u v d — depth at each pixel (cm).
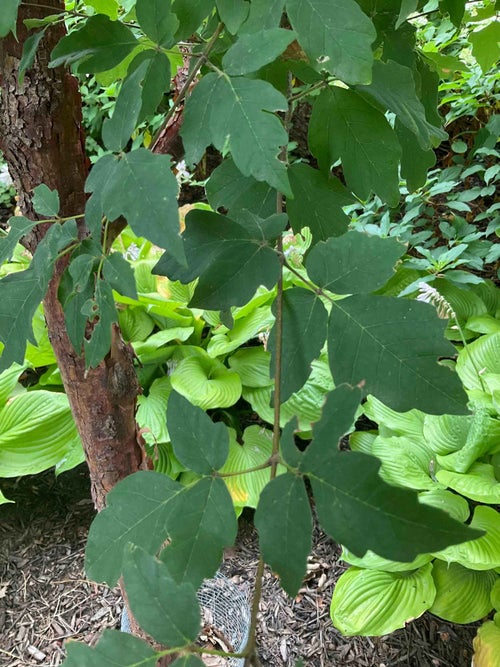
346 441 244
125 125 45
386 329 48
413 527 35
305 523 38
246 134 42
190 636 37
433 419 213
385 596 183
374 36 44
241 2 49
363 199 65
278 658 186
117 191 42
